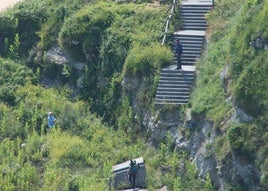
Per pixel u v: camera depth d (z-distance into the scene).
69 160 130.75
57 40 159.88
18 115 142.88
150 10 156.25
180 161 128.12
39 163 131.38
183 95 136.62
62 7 164.38
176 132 132.75
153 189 123.94
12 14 165.88
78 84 152.62
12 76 154.25
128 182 125.62
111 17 156.75
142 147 135.50
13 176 126.19
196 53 143.50
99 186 123.44
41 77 157.62
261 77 120.75
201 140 127.69
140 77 142.75
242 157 116.81
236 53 128.88
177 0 152.25
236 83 124.25
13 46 162.00
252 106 119.19
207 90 132.25
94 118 145.00
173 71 139.00
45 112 143.12
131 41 149.50
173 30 148.00
